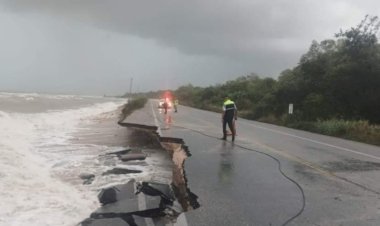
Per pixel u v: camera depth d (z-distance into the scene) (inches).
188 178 377.4
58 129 907.4
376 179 394.3
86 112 1715.1
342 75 1235.2
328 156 549.0
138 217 274.8
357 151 626.8
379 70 1197.1
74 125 1035.3
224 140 693.9
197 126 976.3
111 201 318.3
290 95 1467.8
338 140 815.7
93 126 1021.2
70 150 615.8
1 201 304.3
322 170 434.6
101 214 279.3
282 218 264.5
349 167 459.5
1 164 431.2
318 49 1494.8
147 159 539.8
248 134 833.5
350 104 1215.6
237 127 1026.1
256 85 2450.8
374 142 831.1
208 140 685.9
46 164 495.5
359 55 1279.5
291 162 481.1
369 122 1167.6
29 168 440.5
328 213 277.6
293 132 965.2
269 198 312.3
